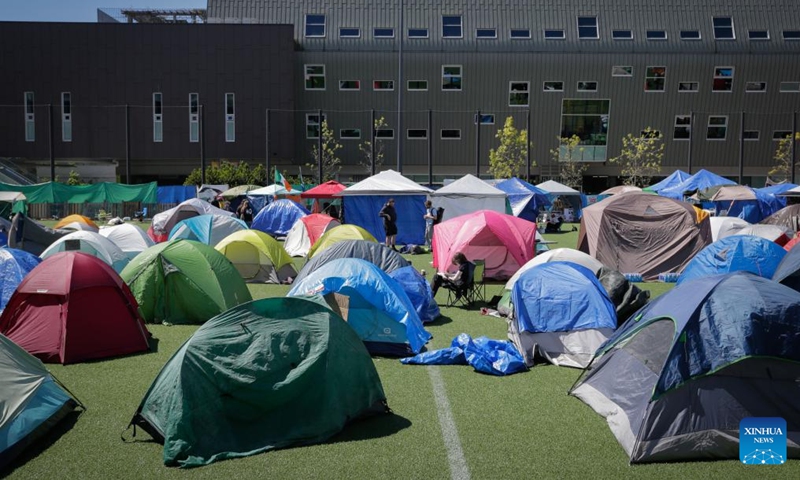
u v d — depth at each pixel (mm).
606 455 5266
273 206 25172
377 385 6227
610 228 15938
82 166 49344
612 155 49906
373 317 8758
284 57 47719
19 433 5355
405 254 20875
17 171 46031
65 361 8055
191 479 4832
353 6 49406
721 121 49406
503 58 48500
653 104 49188
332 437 5645
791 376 5328
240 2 49719
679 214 15750
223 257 10961
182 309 10414
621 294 9633
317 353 5844
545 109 49281
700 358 5363
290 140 48281
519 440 5578
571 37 48625
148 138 48219
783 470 4973
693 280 6129
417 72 48875
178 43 47688
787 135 49594
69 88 47812
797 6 49375
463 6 49156
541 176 50656
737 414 5281
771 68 48625
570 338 8258
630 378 6129
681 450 5152
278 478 4844
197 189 36719
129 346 8586
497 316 11008
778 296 5531
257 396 5527
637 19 48969
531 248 14648
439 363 8086
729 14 49125
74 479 4855
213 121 48156
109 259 12812
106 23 47500
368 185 23828
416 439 5609
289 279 15094
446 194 23562
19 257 10750
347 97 49250
